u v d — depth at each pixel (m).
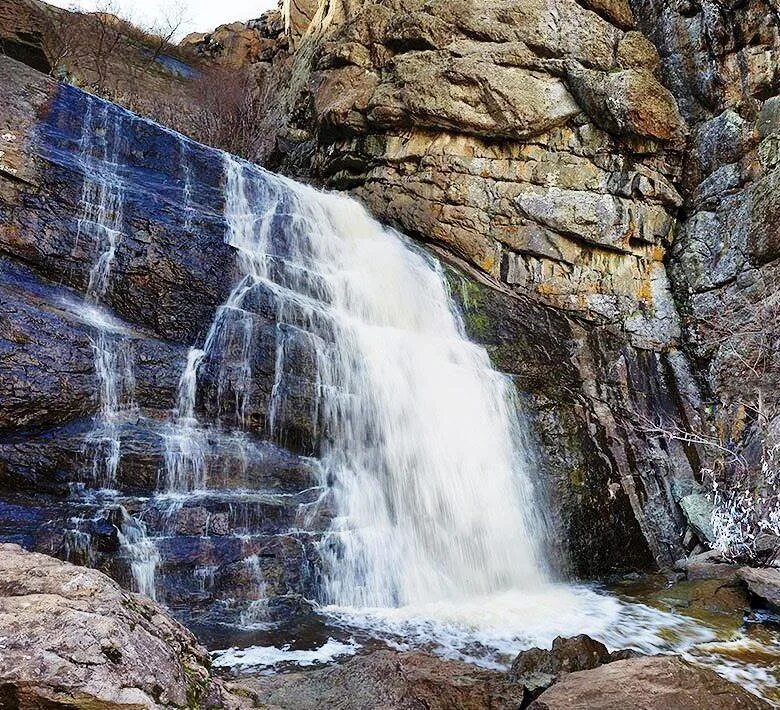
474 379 9.60
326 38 17.17
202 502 6.25
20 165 7.47
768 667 5.67
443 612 6.72
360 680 4.21
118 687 2.48
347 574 6.78
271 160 17.72
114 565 5.54
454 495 8.43
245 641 5.49
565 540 8.83
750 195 11.34
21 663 2.38
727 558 8.59
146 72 21.53
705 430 10.88
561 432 9.84
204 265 8.16
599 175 12.42
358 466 7.94
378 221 12.93
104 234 7.64
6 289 6.71
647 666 4.26
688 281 12.02
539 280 12.29
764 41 11.75
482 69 12.62
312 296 9.30
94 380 6.60
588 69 12.40
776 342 10.25
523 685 4.36
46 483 5.83
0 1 17.61
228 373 7.50
